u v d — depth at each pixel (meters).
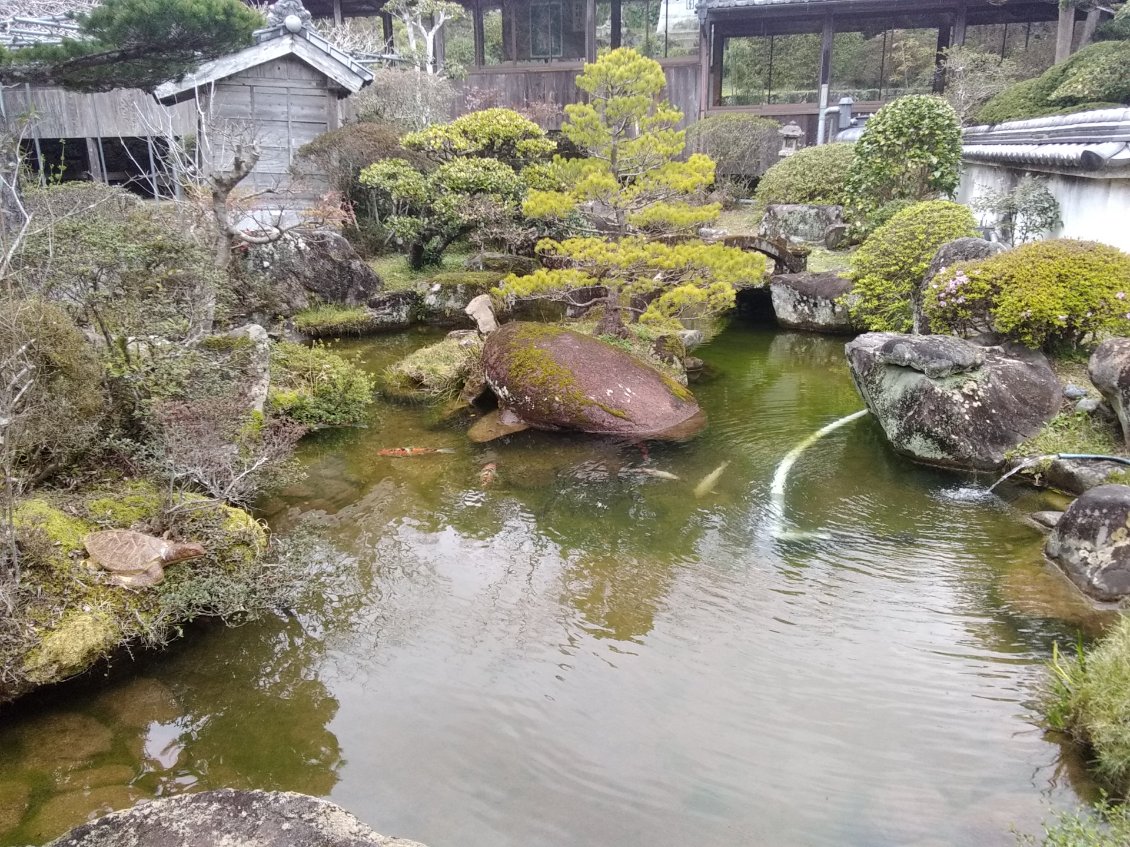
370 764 3.76
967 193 14.35
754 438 7.73
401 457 7.43
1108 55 13.27
